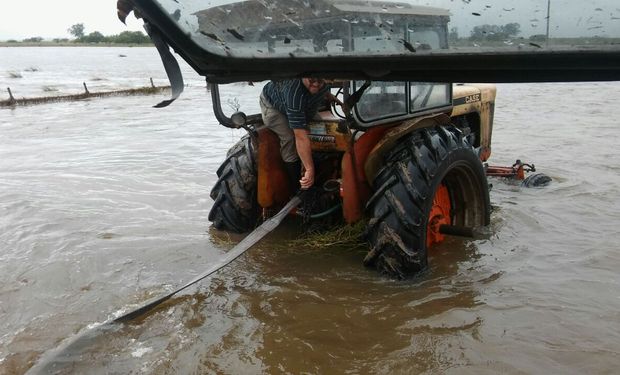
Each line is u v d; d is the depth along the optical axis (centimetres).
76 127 1255
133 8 124
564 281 385
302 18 129
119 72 4303
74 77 3666
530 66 121
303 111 394
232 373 286
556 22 112
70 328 334
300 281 390
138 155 877
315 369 288
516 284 381
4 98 2100
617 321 330
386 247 379
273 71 136
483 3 117
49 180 715
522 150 825
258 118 450
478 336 317
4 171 779
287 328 329
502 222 504
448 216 467
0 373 290
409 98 415
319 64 130
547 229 487
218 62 127
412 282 383
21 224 524
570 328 323
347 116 369
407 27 126
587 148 832
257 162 458
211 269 360
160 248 456
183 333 324
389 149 394
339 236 436
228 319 341
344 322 335
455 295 366
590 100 1456
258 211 479
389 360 295
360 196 400
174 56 129
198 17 124
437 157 390
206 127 1192
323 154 444
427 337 316
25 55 8931
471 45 119
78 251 450
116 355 302
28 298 373
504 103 1418
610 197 579
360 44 130
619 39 108
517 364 289
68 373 286
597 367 286
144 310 336
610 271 400
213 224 508
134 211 567
